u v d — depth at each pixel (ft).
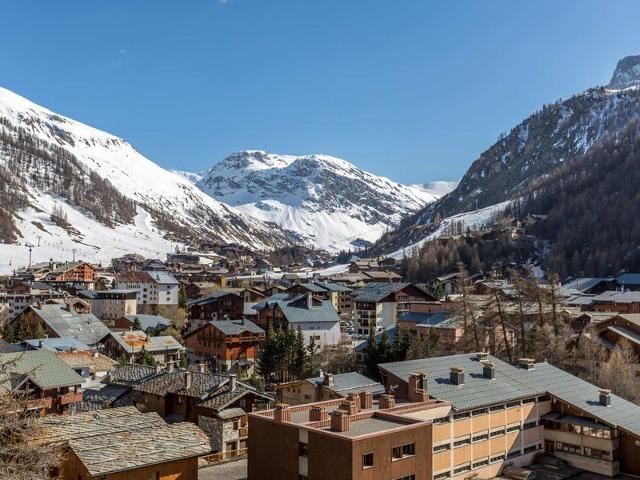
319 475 159.12
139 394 260.83
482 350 299.58
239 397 229.86
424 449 166.40
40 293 655.76
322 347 437.17
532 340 307.17
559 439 215.92
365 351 352.90
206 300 595.47
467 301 322.96
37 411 157.38
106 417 184.14
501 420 206.80
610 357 293.23
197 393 236.22
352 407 177.37
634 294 519.60
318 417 172.35
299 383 258.98
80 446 154.20
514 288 341.21
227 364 433.48
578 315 387.55
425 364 224.12
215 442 224.74
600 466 204.44
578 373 302.86
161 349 443.73
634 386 266.77
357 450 151.94
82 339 451.94
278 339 362.74
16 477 112.78
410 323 412.77
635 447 201.77
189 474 164.25
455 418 193.98
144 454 156.97
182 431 173.58
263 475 176.55
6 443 122.01
